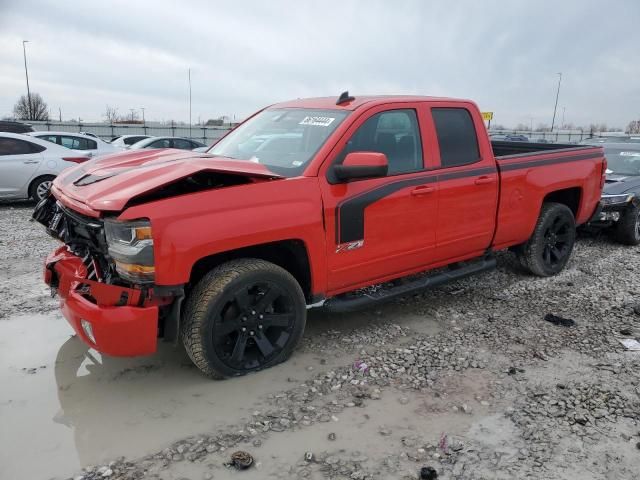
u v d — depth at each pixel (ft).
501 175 16.30
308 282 12.85
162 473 9.00
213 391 11.57
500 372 12.42
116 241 10.25
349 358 13.11
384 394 11.48
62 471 9.03
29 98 151.43
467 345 13.85
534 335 14.43
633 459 9.33
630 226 24.38
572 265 21.25
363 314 15.94
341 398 11.32
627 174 27.32
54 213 14.29
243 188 11.23
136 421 10.48
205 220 10.62
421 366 12.72
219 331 11.39
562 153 18.69
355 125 13.15
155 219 10.10
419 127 14.49
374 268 13.69
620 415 10.63
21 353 13.23
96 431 10.14
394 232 13.82
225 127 147.64
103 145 46.09
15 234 25.36
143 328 10.45
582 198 19.70
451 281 15.75
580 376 12.18
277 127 14.58
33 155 33.91
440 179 14.64
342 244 12.78
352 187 12.80
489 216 16.25
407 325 15.15
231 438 9.96
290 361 12.91
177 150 14.48
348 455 9.48
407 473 9.02
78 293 11.00
